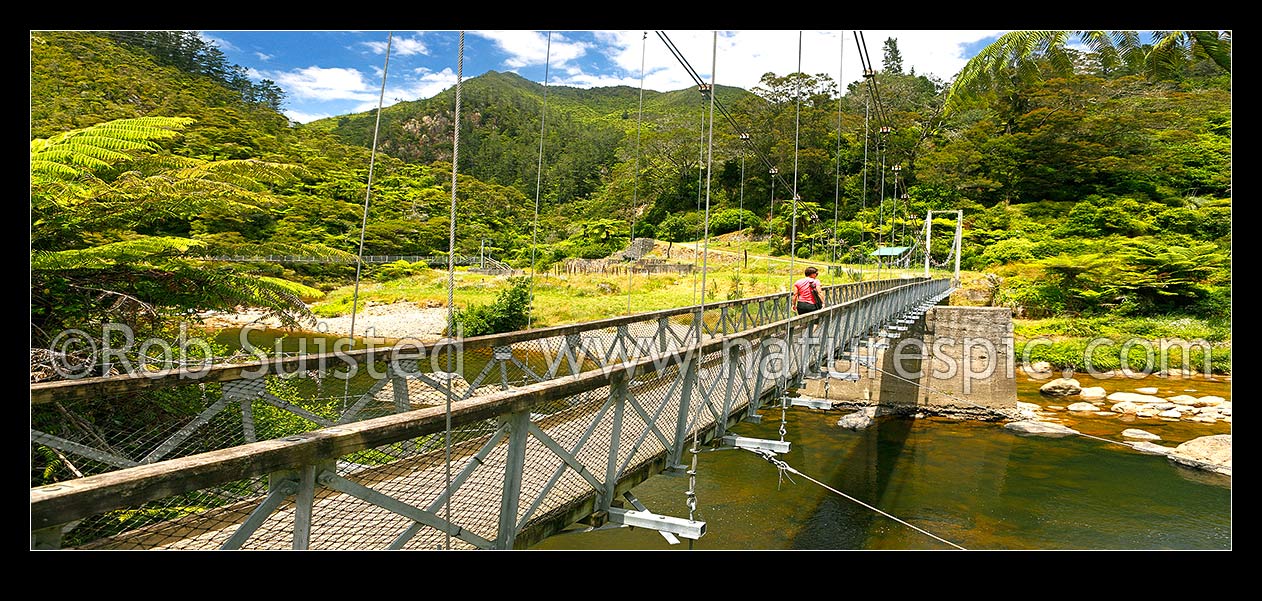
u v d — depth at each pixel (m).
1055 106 32.16
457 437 3.38
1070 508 8.03
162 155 5.64
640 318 5.07
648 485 8.26
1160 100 30.84
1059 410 13.48
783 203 35.28
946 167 33.97
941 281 20.97
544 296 20.39
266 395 3.17
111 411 4.00
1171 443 11.02
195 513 2.42
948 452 10.47
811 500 7.89
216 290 5.05
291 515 2.41
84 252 4.37
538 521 2.60
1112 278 22.06
